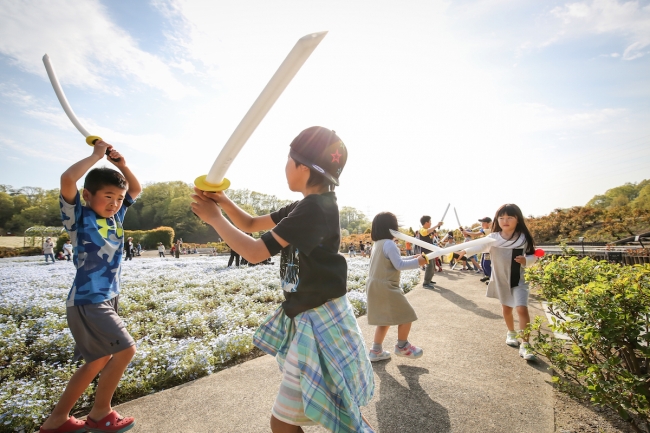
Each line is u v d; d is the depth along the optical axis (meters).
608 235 27.75
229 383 2.83
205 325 4.78
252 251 1.30
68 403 1.94
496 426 2.17
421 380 2.86
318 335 1.37
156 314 5.56
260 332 1.62
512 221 3.63
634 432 2.07
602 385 2.02
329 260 1.45
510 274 3.64
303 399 1.26
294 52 0.84
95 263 2.02
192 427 2.18
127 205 2.39
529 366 3.14
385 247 3.12
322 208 1.38
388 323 3.09
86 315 1.92
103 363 2.03
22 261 23.17
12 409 2.30
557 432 2.09
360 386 1.43
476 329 4.39
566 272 3.78
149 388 2.83
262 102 0.94
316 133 1.47
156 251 40.31
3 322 5.27
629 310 2.13
